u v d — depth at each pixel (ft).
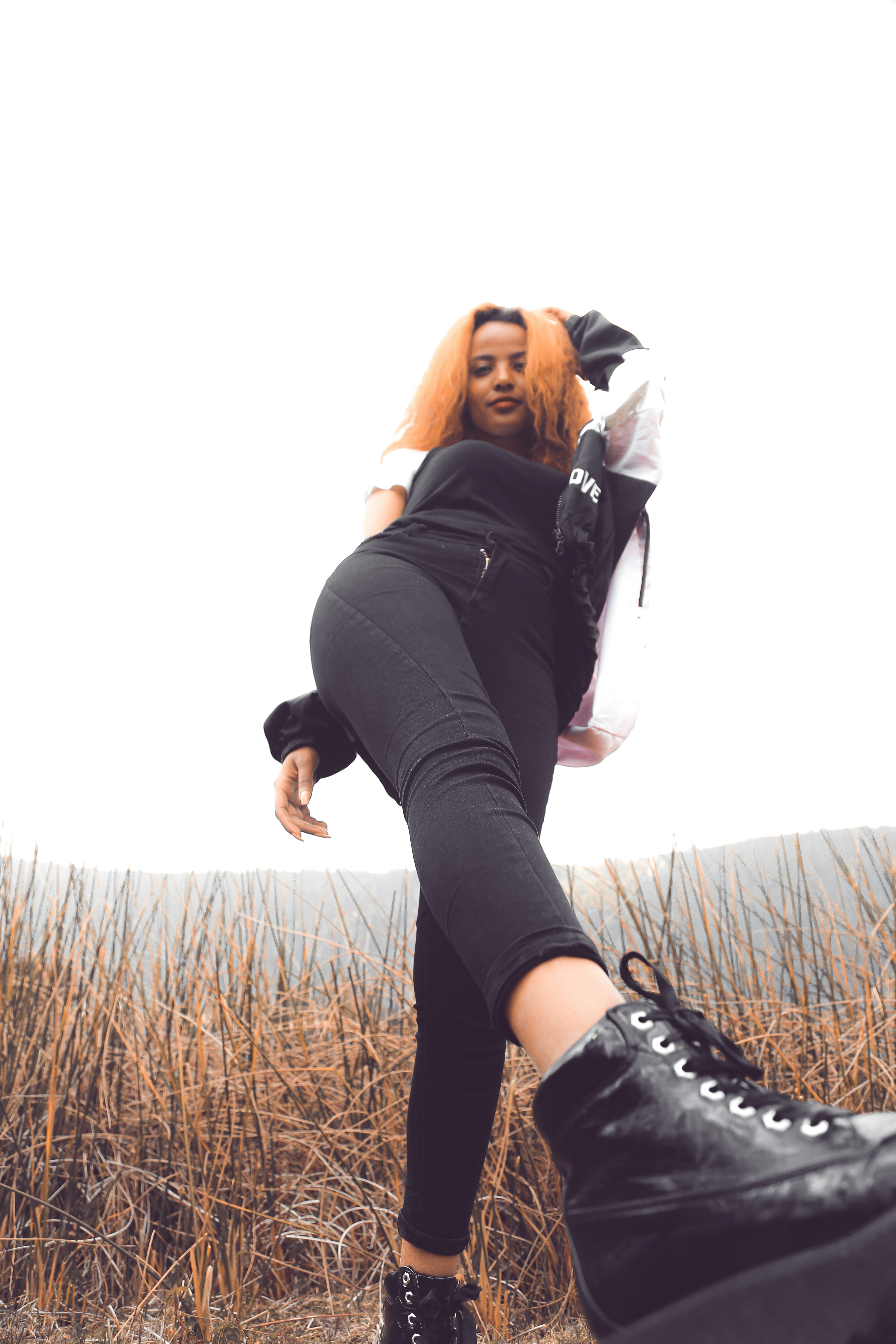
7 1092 4.38
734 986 5.22
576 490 3.16
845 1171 1.12
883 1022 5.08
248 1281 4.05
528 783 2.71
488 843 1.69
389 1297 2.53
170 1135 4.38
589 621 3.09
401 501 3.74
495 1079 2.65
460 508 3.27
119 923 5.51
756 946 5.69
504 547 3.01
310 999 5.21
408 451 3.84
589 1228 1.32
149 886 6.04
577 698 3.22
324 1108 4.67
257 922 5.57
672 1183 1.25
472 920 1.62
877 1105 4.74
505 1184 4.37
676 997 1.48
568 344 4.12
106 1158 4.35
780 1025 5.09
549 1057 1.46
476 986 2.63
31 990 4.77
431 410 4.07
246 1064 4.78
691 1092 1.32
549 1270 4.10
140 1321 3.71
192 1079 4.67
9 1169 4.14
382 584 2.54
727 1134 1.25
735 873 6.24
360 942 5.74
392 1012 5.19
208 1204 4.09
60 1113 4.38
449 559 2.89
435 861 1.72
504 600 2.89
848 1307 1.07
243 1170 4.40
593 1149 1.35
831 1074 4.90
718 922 5.58
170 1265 4.08
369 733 2.19
